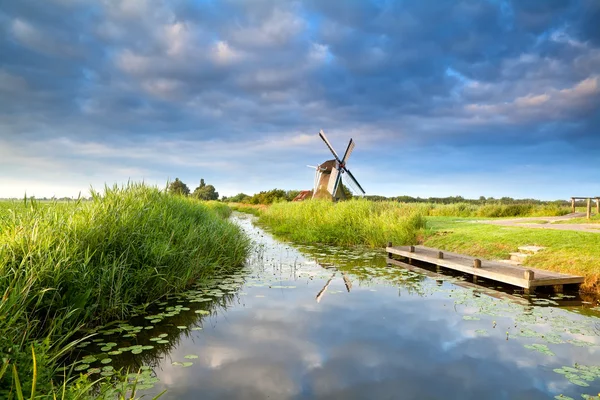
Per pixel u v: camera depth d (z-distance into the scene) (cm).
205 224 1046
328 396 371
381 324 583
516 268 870
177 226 851
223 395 372
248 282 866
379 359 457
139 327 558
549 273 811
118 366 437
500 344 504
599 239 962
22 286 449
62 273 504
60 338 450
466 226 1498
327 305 686
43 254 511
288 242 1666
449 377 412
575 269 821
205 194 5822
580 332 550
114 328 557
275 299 726
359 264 1129
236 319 605
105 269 579
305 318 612
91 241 616
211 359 456
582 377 406
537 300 720
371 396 372
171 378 407
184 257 798
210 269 927
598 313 641
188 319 605
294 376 412
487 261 977
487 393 379
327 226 1688
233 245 1091
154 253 697
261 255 1259
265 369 429
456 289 814
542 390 386
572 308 670
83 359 449
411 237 1434
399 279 916
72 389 319
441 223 1714
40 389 306
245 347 493
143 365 440
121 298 612
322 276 941
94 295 558
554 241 1002
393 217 1588
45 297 491
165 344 503
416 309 664
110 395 362
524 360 456
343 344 502
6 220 599
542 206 2681
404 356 466
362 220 1658
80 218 646
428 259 1043
